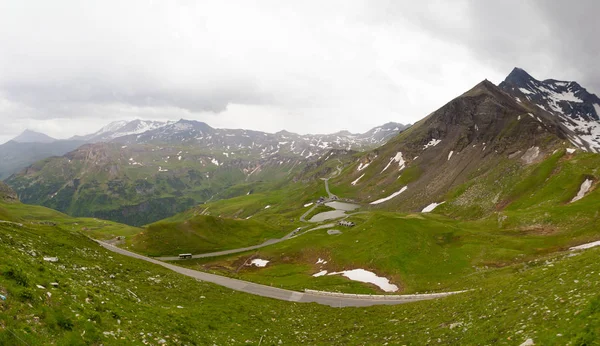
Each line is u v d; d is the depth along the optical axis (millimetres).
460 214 171375
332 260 108812
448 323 33000
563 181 142750
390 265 89562
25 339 16812
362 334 38312
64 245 53469
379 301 64438
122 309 28859
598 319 17953
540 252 80750
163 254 142625
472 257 85000
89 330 21125
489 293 38812
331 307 58281
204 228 170625
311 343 36469
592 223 88062
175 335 28109
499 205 159250
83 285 31234
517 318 25297
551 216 103562
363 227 125438
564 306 23406
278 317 47875
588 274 28797
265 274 116000
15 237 44312
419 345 28875
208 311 41812
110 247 105438
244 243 165125
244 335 35781
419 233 104875
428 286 74688
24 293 20344
